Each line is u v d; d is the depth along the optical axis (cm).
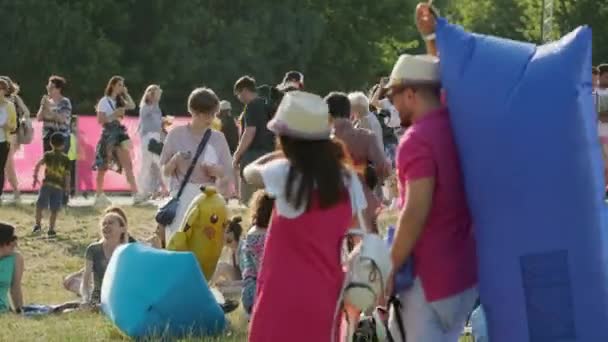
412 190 1046
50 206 2792
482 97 1042
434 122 1062
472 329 1266
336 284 1041
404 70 1077
